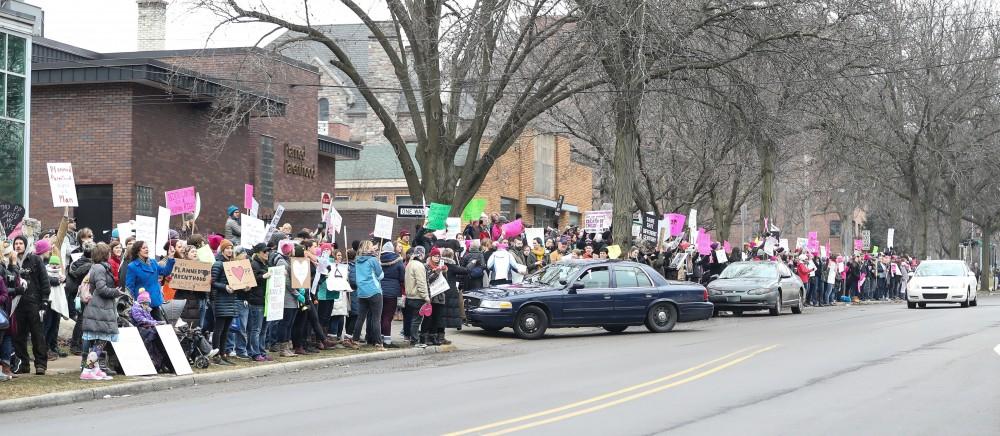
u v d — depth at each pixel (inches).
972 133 2576.3
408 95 1510.8
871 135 1999.3
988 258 3294.8
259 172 1717.5
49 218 1413.6
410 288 967.0
